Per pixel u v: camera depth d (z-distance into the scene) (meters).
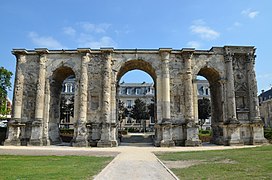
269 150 23.36
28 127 39.22
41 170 15.02
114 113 38.91
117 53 40.59
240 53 40.97
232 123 37.72
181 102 39.50
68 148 34.00
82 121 38.00
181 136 38.41
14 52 40.72
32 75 40.78
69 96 89.75
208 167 16.16
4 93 58.06
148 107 85.06
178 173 14.27
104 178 12.73
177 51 40.59
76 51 40.69
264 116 93.25
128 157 22.61
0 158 21.50
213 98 44.22
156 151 29.42
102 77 39.75
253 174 13.02
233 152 24.53
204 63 40.78
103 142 36.78
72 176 12.95
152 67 40.25
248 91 40.41
